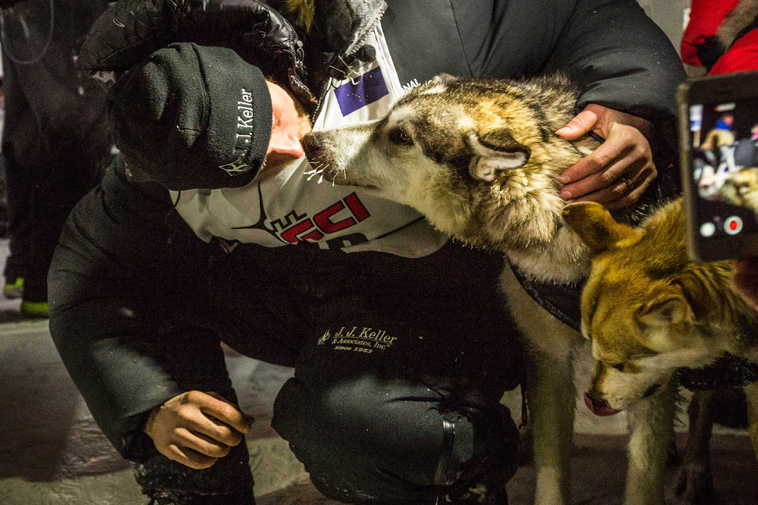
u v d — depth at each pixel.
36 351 4.21
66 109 4.31
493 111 2.04
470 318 2.30
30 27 4.23
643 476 2.20
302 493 2.67
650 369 1.89
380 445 1.95
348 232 2.16
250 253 2.37
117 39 1.91
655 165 2.11
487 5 2.23
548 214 1.99
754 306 1.46
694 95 1.21
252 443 3.06
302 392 2.09
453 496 2.01
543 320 2.21
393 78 2.12
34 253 4.65
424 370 2.03
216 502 2.26
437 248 2.22
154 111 1.74
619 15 2.26
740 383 1.91
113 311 2.30
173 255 2.38
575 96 2.14
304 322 2.46
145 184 2.27
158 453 2.21
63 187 4.50
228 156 1.79
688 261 1.77
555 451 2.28
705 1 2.53
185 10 1.86
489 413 2.02
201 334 2.42
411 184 2.07
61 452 3.05
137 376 2.17
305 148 2.00
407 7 2.17
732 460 2.73
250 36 1.88
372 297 2.28
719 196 1.22
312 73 2.05
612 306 1.82
